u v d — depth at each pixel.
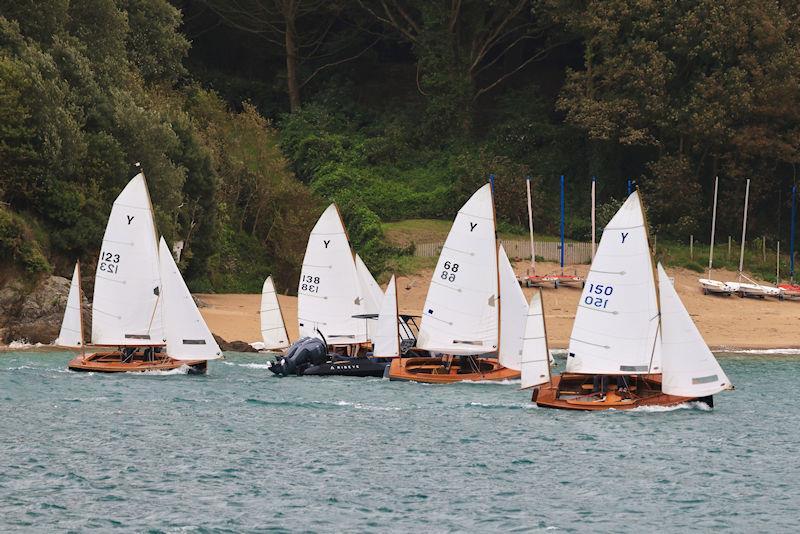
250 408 150.75
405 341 198.88
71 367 182.38
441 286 179.50
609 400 153.75
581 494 107.69
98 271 179.38
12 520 96.62
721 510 102.69
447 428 138.38
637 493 108.06
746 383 188.62
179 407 150.12
